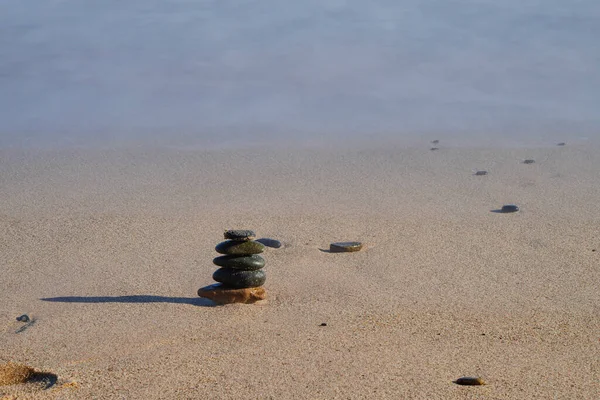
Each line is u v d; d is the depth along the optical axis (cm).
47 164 412
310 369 239
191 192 367
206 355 245
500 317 265
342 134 484
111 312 267
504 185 377
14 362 243
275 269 294
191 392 231
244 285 272
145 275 289
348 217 336
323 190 369
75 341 253
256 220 333
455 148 440
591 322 263
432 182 380
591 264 298
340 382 234
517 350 248
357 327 259
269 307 270
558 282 286
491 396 229
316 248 309
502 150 434
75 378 236
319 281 286
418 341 252
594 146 443
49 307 270
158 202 354
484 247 311
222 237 318
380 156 421
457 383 233
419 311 268
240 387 232
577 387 232
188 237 318
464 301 274
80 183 381
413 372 238
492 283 286
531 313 268
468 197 361
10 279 288
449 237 319
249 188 372
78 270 294
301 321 262
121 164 411
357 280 287
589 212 343
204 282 285
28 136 480
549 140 463
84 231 323
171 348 249
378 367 239
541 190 370
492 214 341
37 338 254
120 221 332
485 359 244
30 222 332
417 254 305
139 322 261
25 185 379
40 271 293
